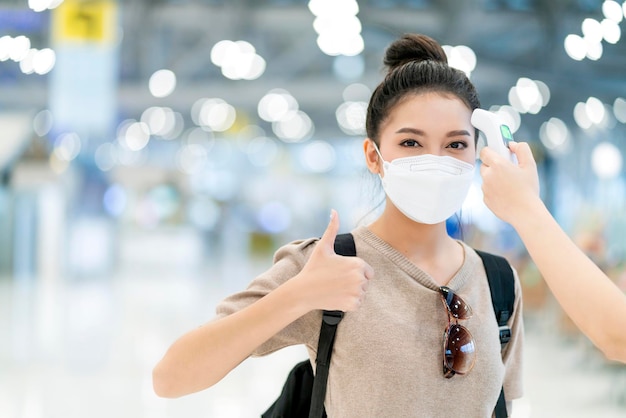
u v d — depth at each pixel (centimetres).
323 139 2925
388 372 118
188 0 1238
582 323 105
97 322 873
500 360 128
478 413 123
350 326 121
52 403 505
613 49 822
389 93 129
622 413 529
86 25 961
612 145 1133
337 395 121
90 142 1488
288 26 1225
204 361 113
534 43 1196
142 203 2670
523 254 1005
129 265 1731
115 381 572
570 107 1382
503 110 1388
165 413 485
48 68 1023
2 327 821
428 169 120
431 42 143
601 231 975
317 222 2969
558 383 630
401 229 131
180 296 1155
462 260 134
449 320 123
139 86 1683
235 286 1320
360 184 161
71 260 1362
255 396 533
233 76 1198
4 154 1289
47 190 1317
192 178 3048
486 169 117
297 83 1680
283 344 127
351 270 108
